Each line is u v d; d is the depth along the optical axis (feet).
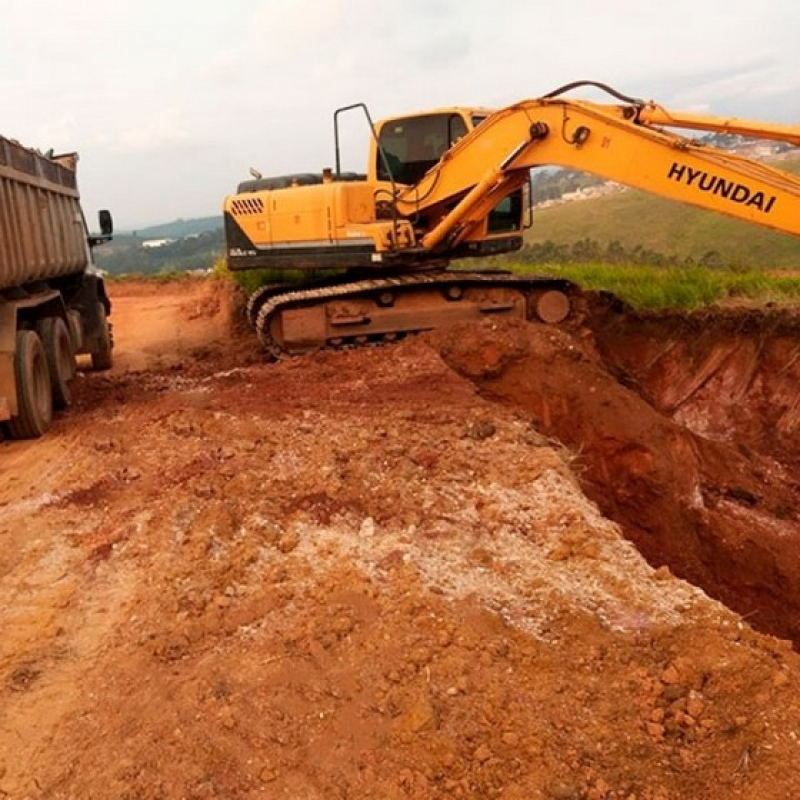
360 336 33.35
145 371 39.73
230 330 50.83
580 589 13.79
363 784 9.78
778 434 33.73
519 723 10.65
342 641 12.42
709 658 11.71
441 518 16.17
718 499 27.84
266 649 12.35
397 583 13.69
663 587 13.75
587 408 27.81
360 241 33.73
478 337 29.58
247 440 21.06
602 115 28.45
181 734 10.73
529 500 16.89
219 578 14.46
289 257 34.99
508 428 20.97
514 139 30.76
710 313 36.45
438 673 11.51
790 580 24.20
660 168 27.58
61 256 33.71
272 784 9.88
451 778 9.85
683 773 10.05
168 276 102.32
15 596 15.02
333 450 19.38
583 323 34.76
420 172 36.52
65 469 21.71
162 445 21.90
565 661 11.93
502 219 36.24
